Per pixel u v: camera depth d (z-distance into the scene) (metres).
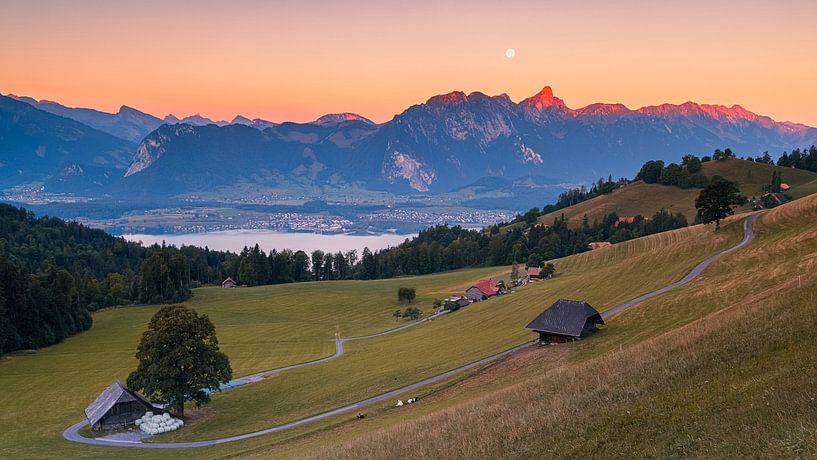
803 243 90.81
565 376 47.72
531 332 93.81
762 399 29.69
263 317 172.50
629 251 171.38
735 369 35.41
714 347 40.22
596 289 112.44
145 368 81.06
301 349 129.25
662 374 38.66
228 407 84.62
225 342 139.62
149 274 195.12
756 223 126.25
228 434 70.88
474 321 122.12
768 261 88.06
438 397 67.19
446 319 137.88
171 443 69.38
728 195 129.50
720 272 92.56
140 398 81.50
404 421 55.19
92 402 86.62
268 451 57.81
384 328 149.00
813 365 31.34
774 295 52.66
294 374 101.31
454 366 82.00
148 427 74.88
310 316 172.12
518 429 37.72
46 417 84.31
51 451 67.31
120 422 79.00
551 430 35.94
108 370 114.00
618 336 72.94
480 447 36.75
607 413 35.44
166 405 83.94
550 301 115.88
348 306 183.25
